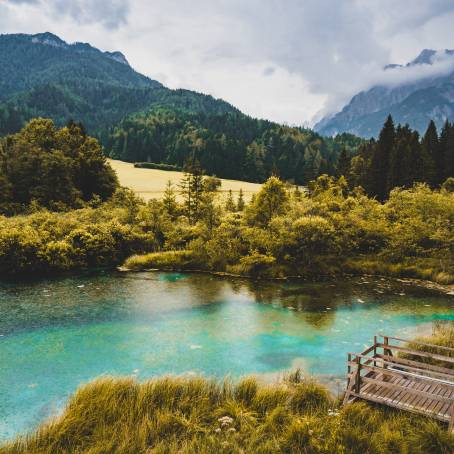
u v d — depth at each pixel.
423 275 30.02
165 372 14.43
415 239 33.34
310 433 9.27
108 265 34.06
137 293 25.38
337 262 32.69
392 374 10.81
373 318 20.95
